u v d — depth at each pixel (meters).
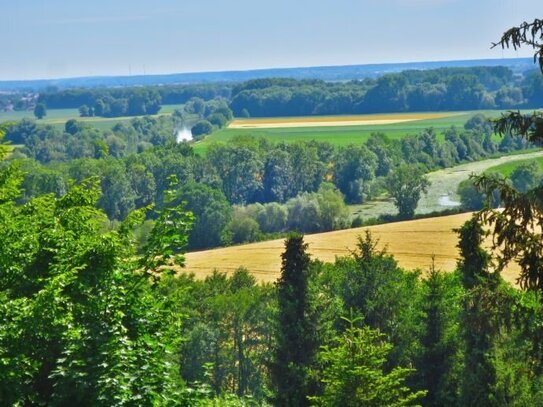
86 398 15.69
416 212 151.50
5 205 19.92
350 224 143.75
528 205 20.92
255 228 138.38
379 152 190.75
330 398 33.78
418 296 54.78
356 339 34.59
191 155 185.50
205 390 17.27
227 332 72.06
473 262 41.28
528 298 23.17
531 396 41.28
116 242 17.69
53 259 17.92
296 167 181.50
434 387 47.81
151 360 16.69
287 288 46.81
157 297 18.69
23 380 15.95
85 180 21.22
